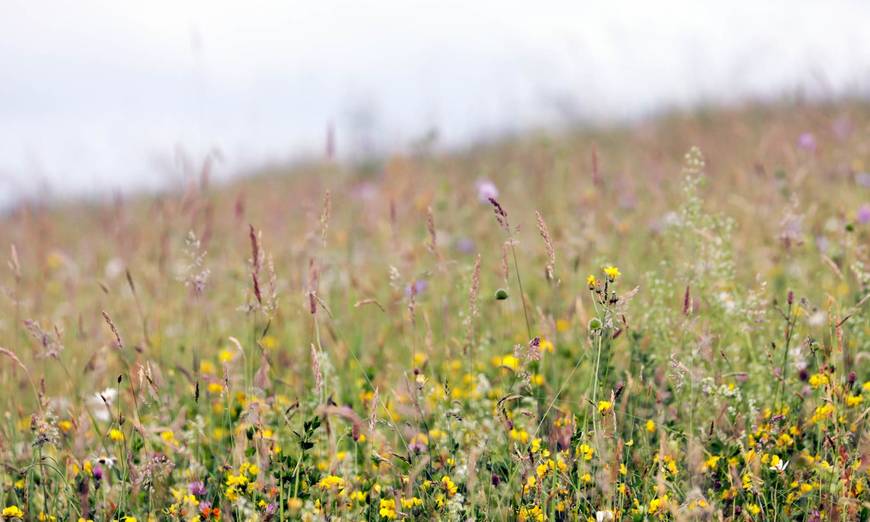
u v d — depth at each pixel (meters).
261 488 4.24
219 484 4.52
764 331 5.54
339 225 9.43
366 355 6.41
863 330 5.48
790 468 4.44
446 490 4.23
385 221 8.77
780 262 6.74
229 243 8.97
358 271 7.77
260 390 4.96
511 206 9.64
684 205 6.02
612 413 4.20
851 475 4.12
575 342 6.15
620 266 7.14
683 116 13.41
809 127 10.87
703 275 5.65
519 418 4.96
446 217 9.13
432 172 11.77
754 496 4.30
